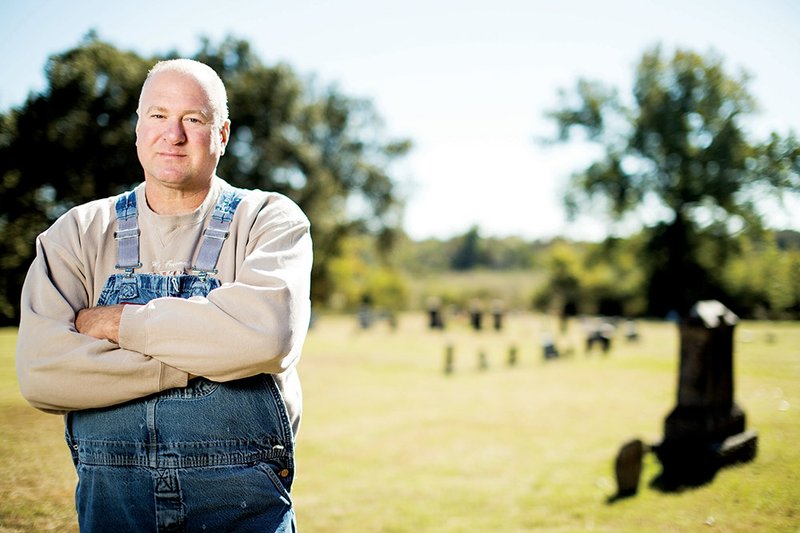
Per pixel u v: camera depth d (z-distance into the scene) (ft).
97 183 34.68
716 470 17.33
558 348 74.74
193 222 6.46
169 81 6.28
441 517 17.58
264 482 6.14
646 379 45.37
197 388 6.03
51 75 30.40
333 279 143.74
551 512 17.57
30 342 5.89
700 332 19.60
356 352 69.72
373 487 21.09
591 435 28.96
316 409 37.76
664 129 116.57
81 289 6.36
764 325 45.06
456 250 294.46
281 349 5.82
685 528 13.23
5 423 13.74
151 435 5.96
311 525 16.66
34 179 26.32
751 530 12.05
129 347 5.84
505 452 26.68
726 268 100.42
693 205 119.14
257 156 93.30
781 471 14.84
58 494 10.13
